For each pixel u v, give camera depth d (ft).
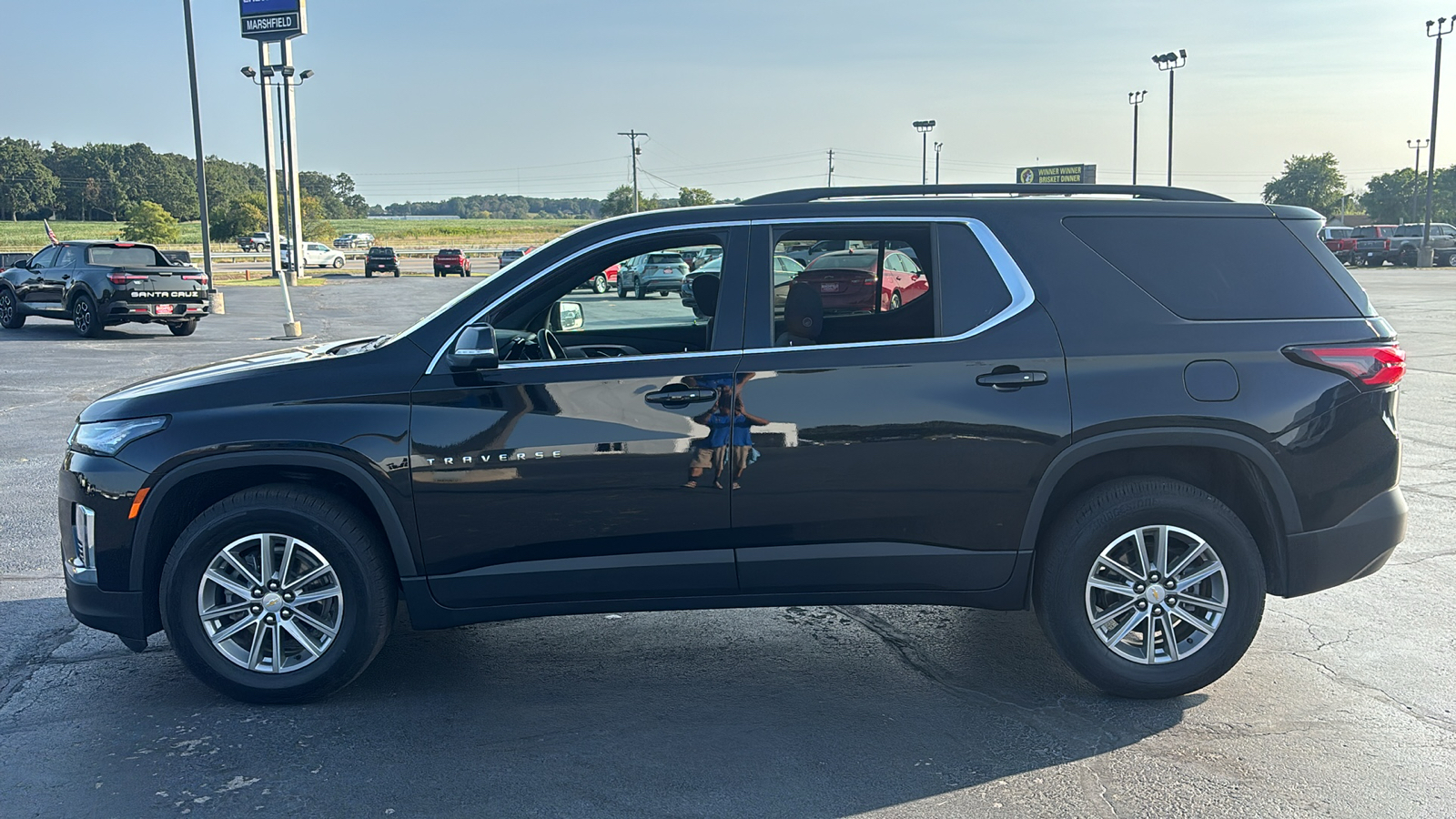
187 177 653.71
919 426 12.76
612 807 10.77
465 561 12.94
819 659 14.92
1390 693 13.58
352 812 10.69
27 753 12.03
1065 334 12.96
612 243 13.33
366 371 12.98
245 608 13.12
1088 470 13.47
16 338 65.36
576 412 12.73
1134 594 13.15
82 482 13.03
